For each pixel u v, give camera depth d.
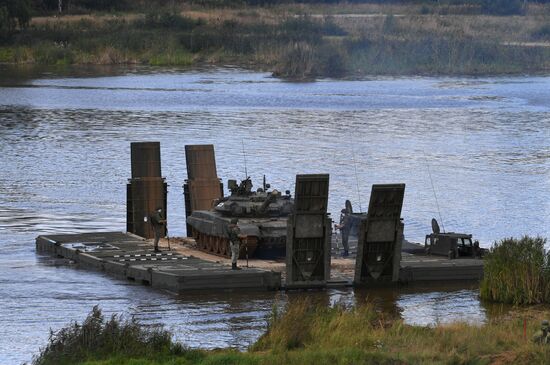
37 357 75.81
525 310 94.62
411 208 144.12
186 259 111.69
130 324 81.06
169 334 80.12
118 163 178.25
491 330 79.19
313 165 175.25
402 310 95.19
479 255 114.31
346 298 100.19
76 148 193.62
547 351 71.00
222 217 114.62
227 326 88.31
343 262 114.94
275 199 115.62
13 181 162.12
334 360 69.88
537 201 148.75
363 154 187.88
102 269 110.69
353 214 125.19
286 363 69.25
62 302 96.94
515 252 99.56
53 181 162.38
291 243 102.25
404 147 197.38
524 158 186.75
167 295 99.81
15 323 89.12
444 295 101.94
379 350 73.31
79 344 74.75
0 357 78.69
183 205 148.25
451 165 178.12
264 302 97.62
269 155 185.00
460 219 137.38
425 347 73.75
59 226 133.12
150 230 129.00
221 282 101.25
